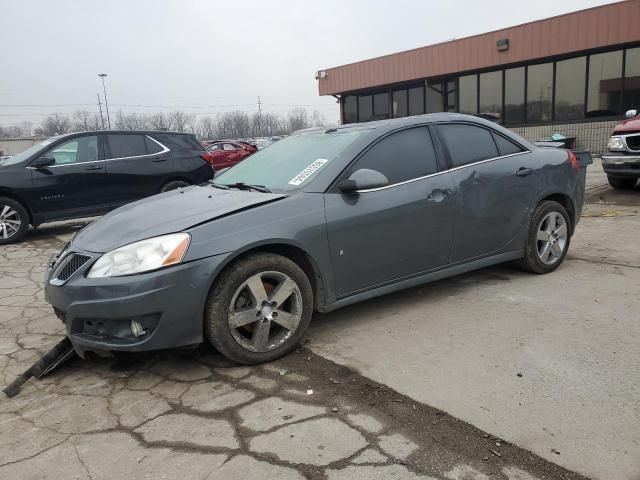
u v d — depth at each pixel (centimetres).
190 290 298
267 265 321
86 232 352
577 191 500
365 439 244
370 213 363
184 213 335
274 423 261
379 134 388
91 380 318
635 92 1634
